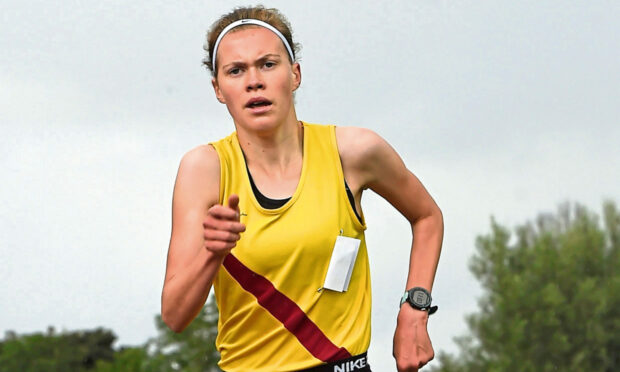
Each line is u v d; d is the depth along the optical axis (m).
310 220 7.68
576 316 49.28
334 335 7.80
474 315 48.22
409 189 8.41
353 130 8.09
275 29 7.83
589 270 52.62
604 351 48.84
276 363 7.79
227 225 6.93
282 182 7.81
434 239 8.56
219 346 8.08
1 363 36.88
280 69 7.76
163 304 7.39
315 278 7.71
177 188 7.76
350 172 8.02
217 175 7.77
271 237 7.63
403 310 8.27
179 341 31.23
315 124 8.15
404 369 8.16
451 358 47.34
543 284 49.94
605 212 54.41
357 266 7.95
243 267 7.66
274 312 7.71
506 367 46.12
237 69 7.75
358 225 7.94
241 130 7.87
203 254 7.14
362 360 7.91
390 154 8.17
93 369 37.09
